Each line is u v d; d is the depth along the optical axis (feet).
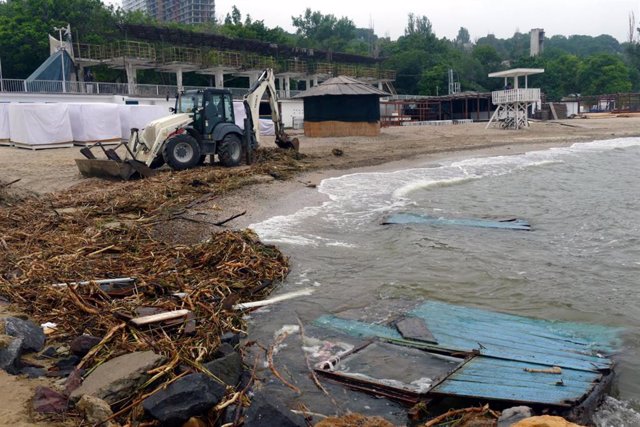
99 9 189.67
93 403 14.56
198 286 25.79
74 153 75.36
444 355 20.47
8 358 16.98
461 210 45.55
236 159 58.34
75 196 44.83
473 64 308.60
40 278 25.44
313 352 20.92
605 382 18.26
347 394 17.94
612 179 60.70
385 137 99.66
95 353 18.31
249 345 21.31
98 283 25.14
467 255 33.19
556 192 53.52
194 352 18.69
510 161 72.23
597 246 35.27
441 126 131.75
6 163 65.77
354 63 213.87
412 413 16.71
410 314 24.47
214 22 271.08
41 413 14.55
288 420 14.64
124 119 89.76
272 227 38.75
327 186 53.16
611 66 291.38
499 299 26.43
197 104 57.00
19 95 110.52
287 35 290.76
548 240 36.73
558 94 287.28
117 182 51.08
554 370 18.80
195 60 150.61
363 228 39.55
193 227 37.40
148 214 39.86
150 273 27.43
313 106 102.73
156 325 20.76
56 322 21.34
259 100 62.69
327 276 29.55
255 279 28.02
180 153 54.70
